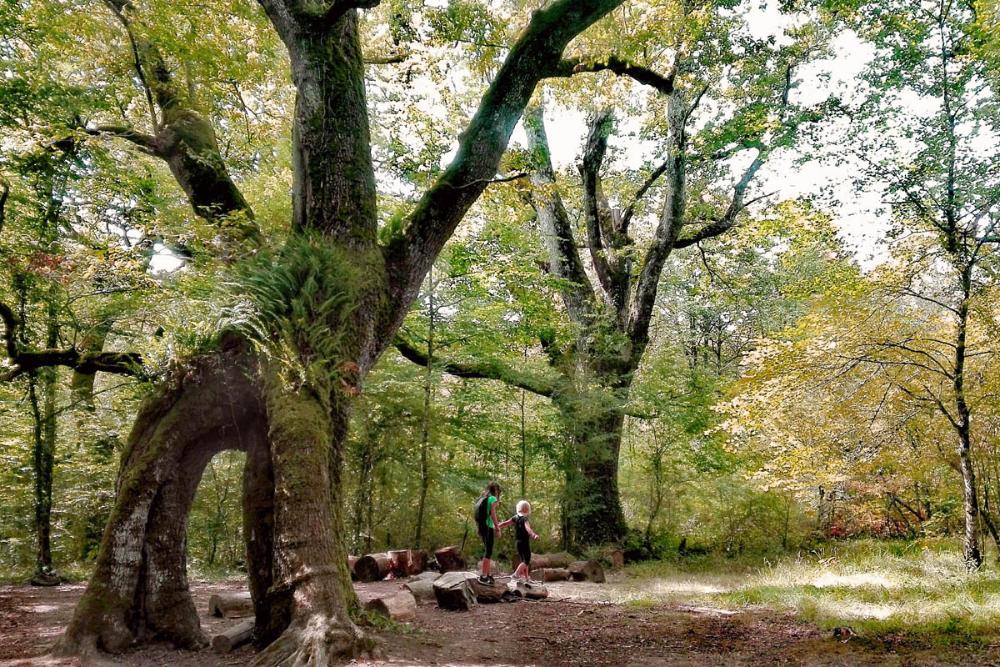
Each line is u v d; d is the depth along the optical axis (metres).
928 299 9.51
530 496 15.96
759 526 15.74
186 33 9.06
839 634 5.96
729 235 17.78
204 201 8.61
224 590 10.16
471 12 10.71
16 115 8.86
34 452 13.16
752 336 25.92
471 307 15.08
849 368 9.53
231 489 15.85
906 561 9.84
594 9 8.22
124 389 14.22
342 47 7.70
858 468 10.16
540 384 15.74
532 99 15.04
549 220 17.75
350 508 14.25
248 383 6.13
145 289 7.28
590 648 5.88
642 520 16.64
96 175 10.20
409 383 13.77
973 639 5.60
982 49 8.81
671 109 15.05
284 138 11.80
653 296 16.56
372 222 7.47
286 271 6.49
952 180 9.28
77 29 9.16
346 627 4.95
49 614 7.68
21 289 9.83
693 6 12.55
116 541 5.63
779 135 13.53
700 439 16.09
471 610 7.89
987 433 9.84
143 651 5.46
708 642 6.05
